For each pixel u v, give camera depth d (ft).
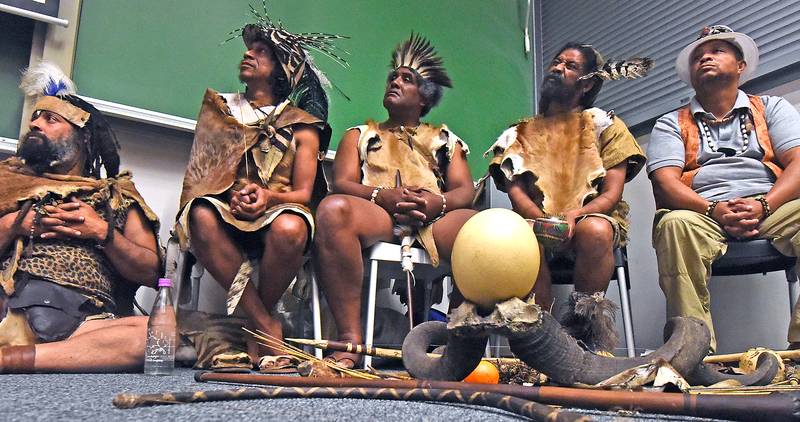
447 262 7.12
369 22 10.79
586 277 6.54
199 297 8.59
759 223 7.00
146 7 8.79
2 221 6.02
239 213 6.45
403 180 7.76
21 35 8.07
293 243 6.29
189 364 6.90
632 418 2.77
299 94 8.36
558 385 3.92
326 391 3.34
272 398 3.31
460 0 12.25
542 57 13.10
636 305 9.61
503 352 7.06
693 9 10.44
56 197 6.42
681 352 3.47
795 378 4.68
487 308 3.26
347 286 6.33
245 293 6.33
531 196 7.72
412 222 6.93
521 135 7.97
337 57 9.75
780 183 7.18
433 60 8.75
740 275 8.66
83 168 7.06
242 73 7.61
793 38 8.99
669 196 7.68
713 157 8.01
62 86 7.11
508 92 12.53
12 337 5.70
